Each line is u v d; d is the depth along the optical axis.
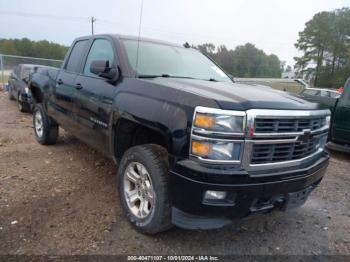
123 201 2.91
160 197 2.48
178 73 3.51
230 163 2.19
